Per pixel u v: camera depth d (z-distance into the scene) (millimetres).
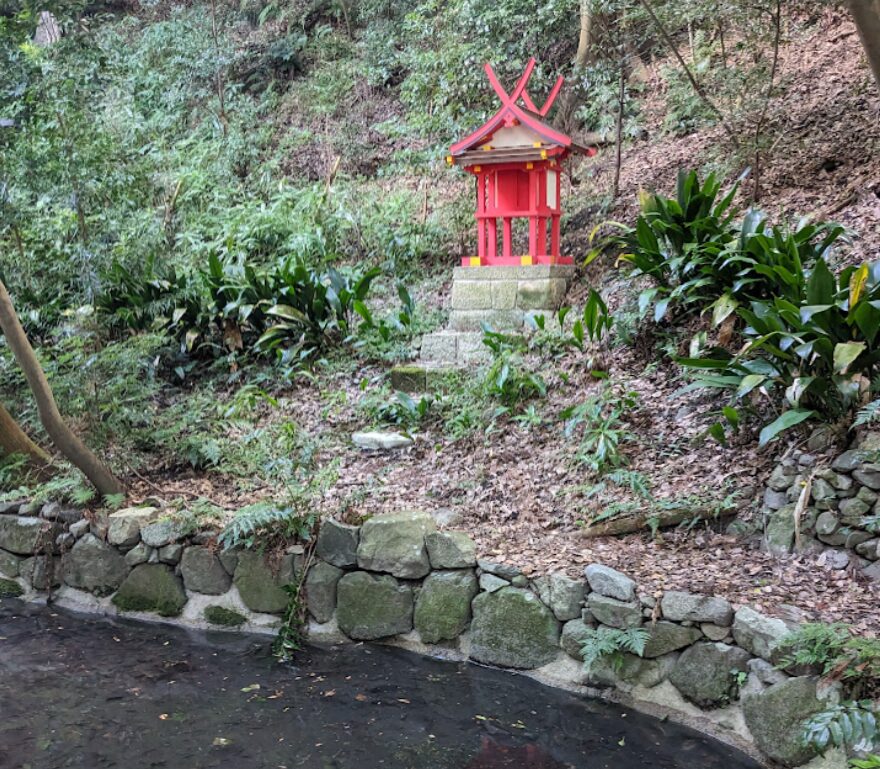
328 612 3990
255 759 2828
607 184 7406
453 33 7863
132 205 7387
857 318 3301
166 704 3277
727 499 3660
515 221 7121
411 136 9156
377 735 2996
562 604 3400
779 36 5973
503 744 2926
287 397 5688
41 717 3166
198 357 6461
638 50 7926
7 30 5812
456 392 5109
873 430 3320
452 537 3770
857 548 3205
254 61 11602
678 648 3092
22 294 6820
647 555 3578
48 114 6176
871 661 2568
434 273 7117
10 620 4383
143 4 12773
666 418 4387
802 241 4262
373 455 4852
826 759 2598
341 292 6031
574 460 4297
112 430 4953
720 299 4316
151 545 4402
